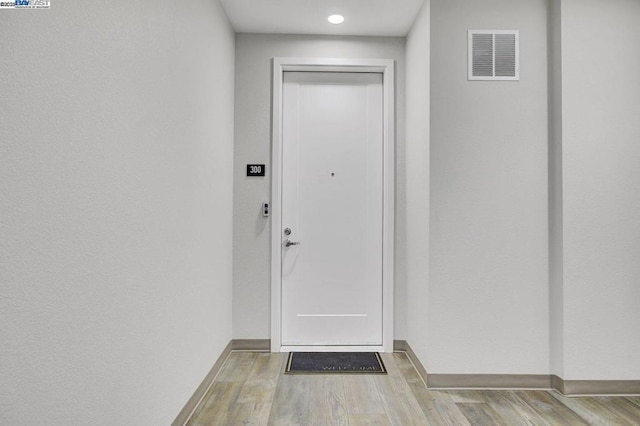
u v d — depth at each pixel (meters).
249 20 3.14
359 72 3.49
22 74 0.98
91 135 1.26
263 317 3.36
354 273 3.46
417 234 2.98
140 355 1.61
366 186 3.48
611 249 2.56
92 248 1.27
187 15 2.11
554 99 2.66
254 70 3.37
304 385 2.68
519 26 2.70
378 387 2.66
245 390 2.59
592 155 2.57
